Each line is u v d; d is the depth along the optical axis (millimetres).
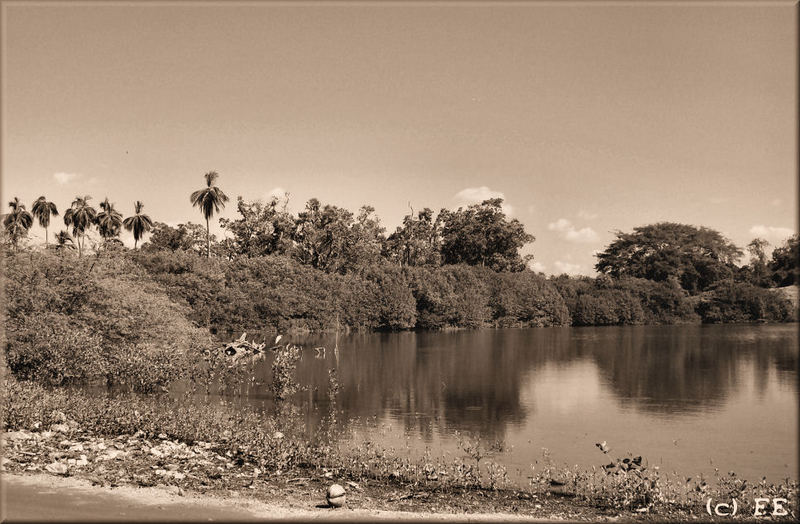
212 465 14180
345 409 24984
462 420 23312
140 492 11516
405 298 72250
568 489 13922
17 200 81938
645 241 89188
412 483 13891
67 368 25469
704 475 15938
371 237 85500
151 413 18781
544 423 23000
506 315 82562
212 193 78062
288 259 69125
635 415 24625
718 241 87312
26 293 26969
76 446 14609
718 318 83750
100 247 32062
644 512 12242
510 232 94438
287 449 15664
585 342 59812
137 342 29359
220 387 28250
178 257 60375
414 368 39875
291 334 63469
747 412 25547
